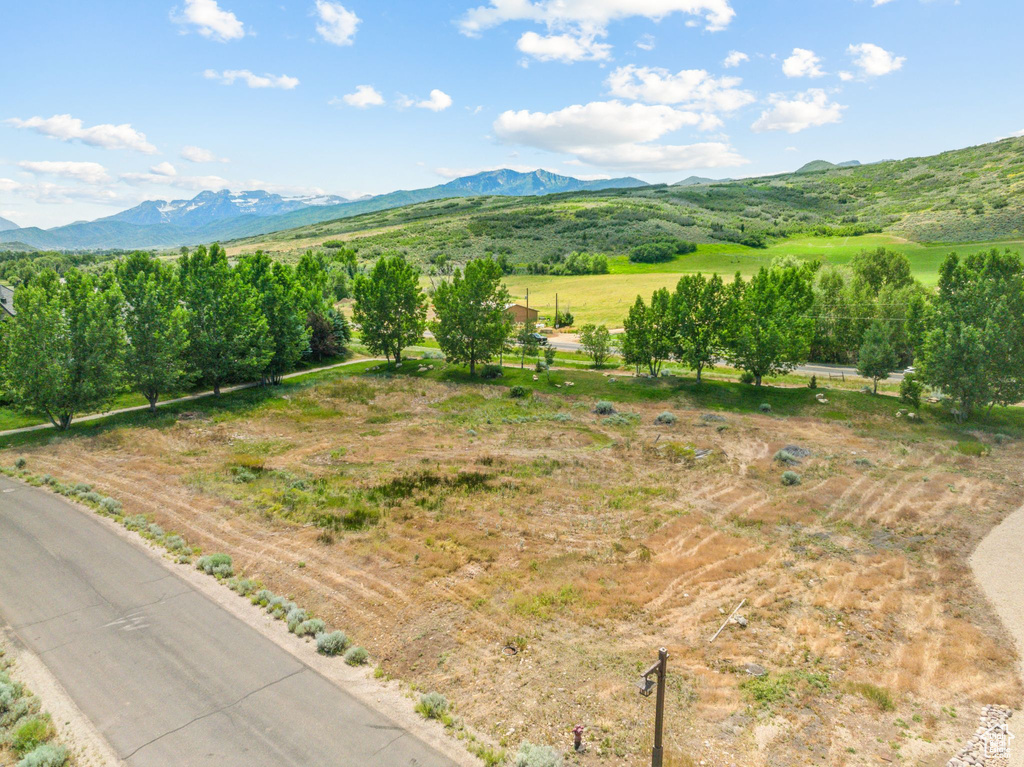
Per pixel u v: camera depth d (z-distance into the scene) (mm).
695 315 67000
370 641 21203
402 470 40750
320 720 17062
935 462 43406
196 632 21234
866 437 49781
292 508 33344
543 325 117500
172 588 24266
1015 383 50969
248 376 62156
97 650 20062
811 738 17156
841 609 24328
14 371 44844
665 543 30078
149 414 52656
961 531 31812
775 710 18297
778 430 52031
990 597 25281
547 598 24391
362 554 27703
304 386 65812
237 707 17500
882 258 92812
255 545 28422
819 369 78625
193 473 38406
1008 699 18922
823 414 55969
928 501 35969
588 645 21438
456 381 70625
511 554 28578
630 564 27688
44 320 45406
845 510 34938
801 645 21828
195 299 57219
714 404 60000
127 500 33625
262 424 52312
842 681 19766
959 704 18734
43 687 18219
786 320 62719
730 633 22500
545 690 18844
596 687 19062
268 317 65000
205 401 58000
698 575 26875
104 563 26188
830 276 89500
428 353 91375
